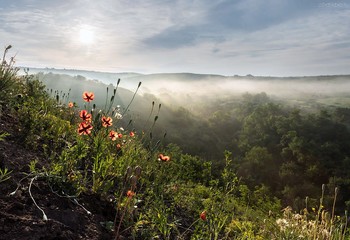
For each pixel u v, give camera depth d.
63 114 5.36
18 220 2.15
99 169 3.19
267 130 110.75
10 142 3.28
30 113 4.07
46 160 3.26
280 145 99.31
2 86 4.47
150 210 3.24
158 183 4.25
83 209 2.69
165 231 2.93
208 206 4.33
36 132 3.80
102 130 4.28
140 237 2.75
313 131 106.62
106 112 4.73
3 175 2.45
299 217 4.51
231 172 5.30
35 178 2.72
